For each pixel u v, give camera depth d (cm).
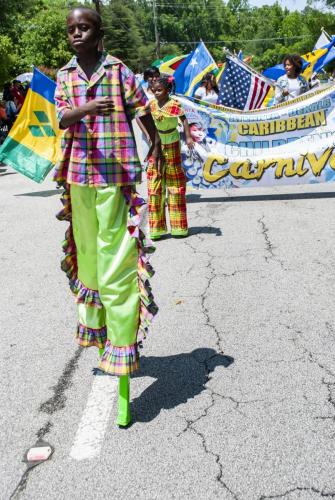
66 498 264
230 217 738
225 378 355
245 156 812
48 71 3297
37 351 408
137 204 298
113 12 7788
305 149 805
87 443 301
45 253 645
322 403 323
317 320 427
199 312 452
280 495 258
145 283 305
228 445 292
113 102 286
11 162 951
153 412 324
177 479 271
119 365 304
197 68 1267
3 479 279
